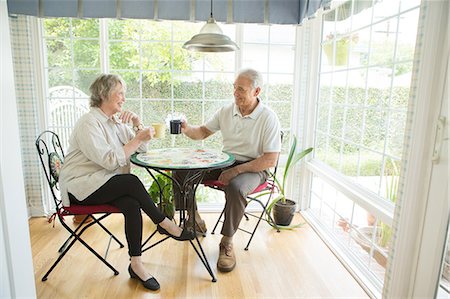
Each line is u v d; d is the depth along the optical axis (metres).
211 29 1.83
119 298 1.71
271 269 2.02
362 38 2.04
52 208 2.84
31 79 2.57
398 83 1.70
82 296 1.72
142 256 2.13
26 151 2.65
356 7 2.12
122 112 2.11
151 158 1.93
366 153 2.01
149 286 1.78
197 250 2.02
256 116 2.25
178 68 2.80
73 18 2.53
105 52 2.69
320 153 2.75
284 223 2.62
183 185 1.97
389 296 1.52
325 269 2.04
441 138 1.26
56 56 2.68
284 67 2.88
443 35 1.24
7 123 0.94
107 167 1.79
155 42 2.73
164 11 2.47
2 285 0.95
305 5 2.39
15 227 0.99
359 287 1.86
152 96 2.82
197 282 1.87
